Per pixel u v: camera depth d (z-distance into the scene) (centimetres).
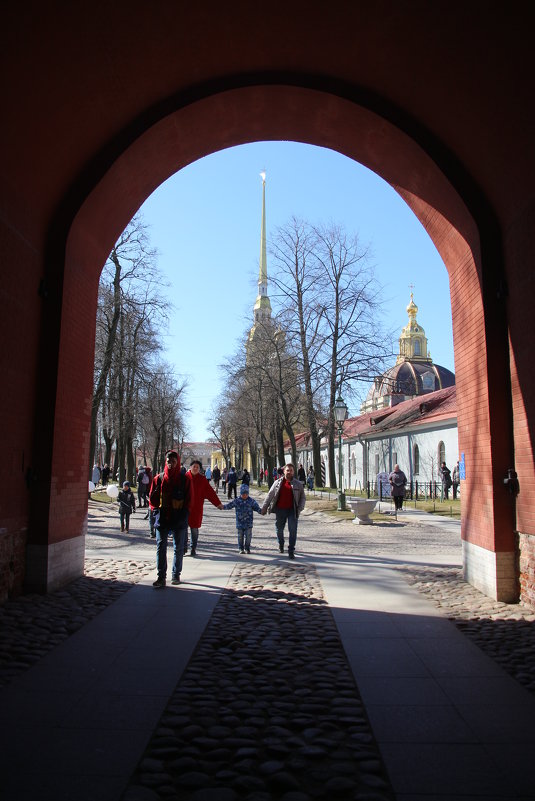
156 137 866
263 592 841
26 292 763
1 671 504
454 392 3866
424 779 332
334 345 3362
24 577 778
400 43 714
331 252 3359
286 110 909
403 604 771
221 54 794
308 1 693
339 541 1557
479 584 855
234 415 5347
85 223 868
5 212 700
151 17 679
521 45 572
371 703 444
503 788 323
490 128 703
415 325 7794
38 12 571
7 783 322
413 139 822
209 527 1936
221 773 333
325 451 6359
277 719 410
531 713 427
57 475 812
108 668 515
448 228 916
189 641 596
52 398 800
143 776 330
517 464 772
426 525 2016
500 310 805
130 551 1270
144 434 4950
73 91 701
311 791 318
